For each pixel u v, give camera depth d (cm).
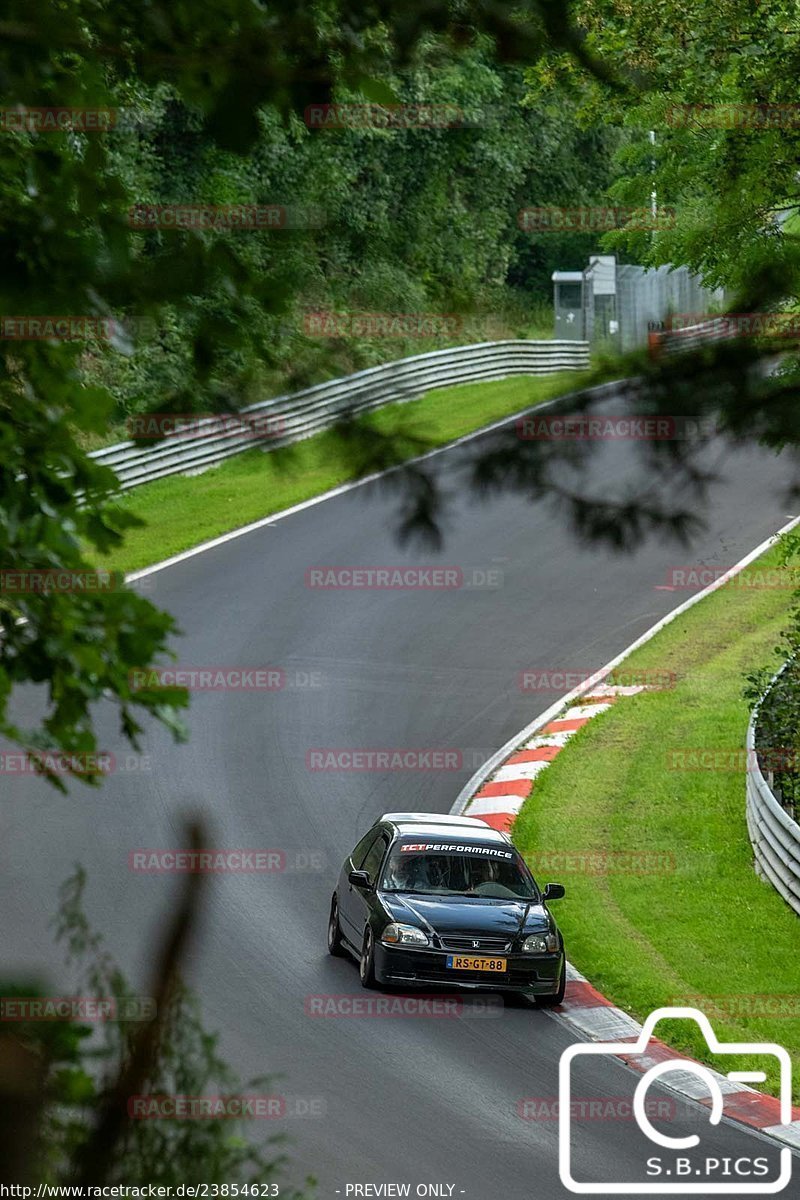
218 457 10856
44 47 974
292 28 1046
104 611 1220
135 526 1380
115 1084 729
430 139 13062
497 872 4816
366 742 6950
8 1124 654
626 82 1036
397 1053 3900
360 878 4656
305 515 10150
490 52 1038
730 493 10600
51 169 1195
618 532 1141
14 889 5056
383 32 1084
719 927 5141
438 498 1145
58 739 1246
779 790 5978
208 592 8681
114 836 5691
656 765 6744
